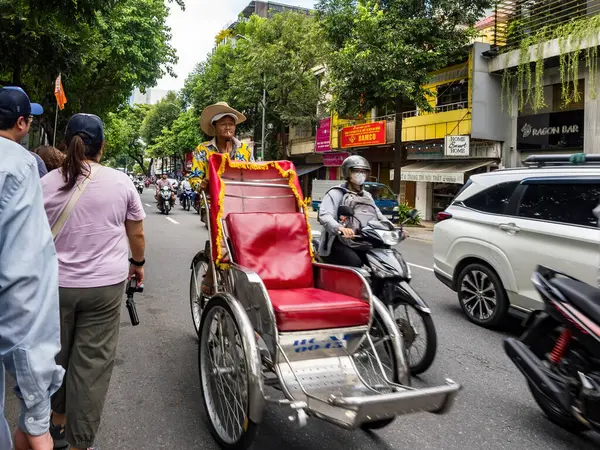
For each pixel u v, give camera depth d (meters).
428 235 15.16
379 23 16.22
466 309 5.60
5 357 1.34
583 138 13.93
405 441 2.99
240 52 32.03
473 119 16.36
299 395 2.66
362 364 3.04
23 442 1.80
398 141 17.41
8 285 1.32
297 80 25.77
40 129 17.03
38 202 1.43
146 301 6.18
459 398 3.63
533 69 15.28
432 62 16.08
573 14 13.92
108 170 2.63
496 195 5.34
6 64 9.64
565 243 4.45
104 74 15.83
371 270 3.98
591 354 2.84
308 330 2.82
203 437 2.98
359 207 4.28
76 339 2.50
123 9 18.52
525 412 3.43
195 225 15.41
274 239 3.40
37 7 7.61
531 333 3.26
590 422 2.78
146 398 3.49
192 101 42.72
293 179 3.85
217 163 3.68
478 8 16.14
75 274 2.43
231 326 2.87
